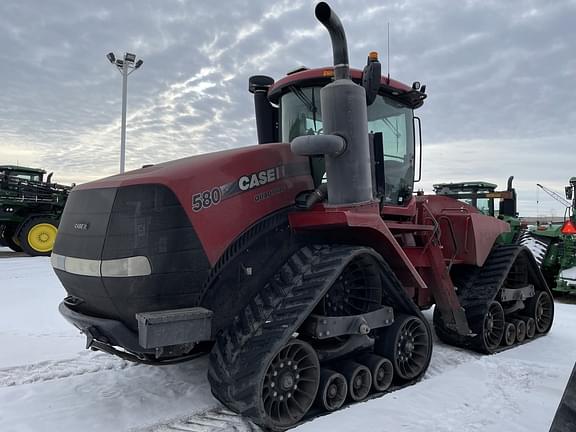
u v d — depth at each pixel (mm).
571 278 8656
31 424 3129
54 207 14945
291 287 3289
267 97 4586
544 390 3871
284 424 3055
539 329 5891
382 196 3922
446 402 3531
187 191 3072
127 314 3041
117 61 17031
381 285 3770
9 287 8266
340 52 3455
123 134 16844
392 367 3773
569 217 9906
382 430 3027
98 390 3727
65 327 5629
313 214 3430
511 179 11391
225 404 3090
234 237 3258
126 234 2988
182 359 3502
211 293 3172
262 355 2984
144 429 3102
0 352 4598
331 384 3367
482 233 5258
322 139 3264
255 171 3449
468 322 4965
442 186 12125
